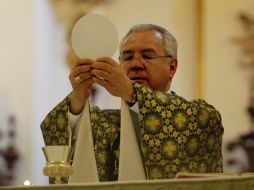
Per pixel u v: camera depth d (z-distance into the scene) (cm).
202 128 874
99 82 812
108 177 900
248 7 2131
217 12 2138
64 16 2255
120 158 826
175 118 855
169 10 2183
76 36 802
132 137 830
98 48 800
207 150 887
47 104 2227
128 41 921
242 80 2095
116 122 931
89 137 844
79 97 841
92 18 802
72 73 819
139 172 825
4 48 2234
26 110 2203
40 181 2169
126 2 2214
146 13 2198
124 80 820
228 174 607
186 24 2164
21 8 2256
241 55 2108
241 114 2078
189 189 528
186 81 2122
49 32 2258
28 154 2172
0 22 2247
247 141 2052
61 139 879
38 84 2227
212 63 2111
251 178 545
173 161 842
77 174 837
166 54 924
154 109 846
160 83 918
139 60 910
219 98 2095
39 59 2239
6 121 2186
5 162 2148
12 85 2217
